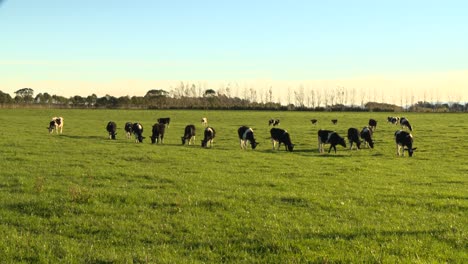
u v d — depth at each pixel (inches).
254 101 6948.8
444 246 468.4
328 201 693.9
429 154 1440.7
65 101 6633.9
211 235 507.8
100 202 653.3
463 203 691.4
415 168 1124.5
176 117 3678.6
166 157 1207.6
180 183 823.7
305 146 1660.9
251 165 1106.7
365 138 1644.9
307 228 537.0
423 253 442.0
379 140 1871.3
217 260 426.9
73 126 2495.1
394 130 2372.0
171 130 2361.0
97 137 1847.9
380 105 6259.8
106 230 522.0
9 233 497.4
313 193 756.6
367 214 619.2
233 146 1625.2
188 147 1528.1
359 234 512.4
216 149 1477.6
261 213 611.8
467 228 544.1
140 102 6545.3
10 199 657.0
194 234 510.0
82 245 465.4
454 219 594.9
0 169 951.6
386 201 710.5
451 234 510.9
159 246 465.1
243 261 422.3
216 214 602.5
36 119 3056.1
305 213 615.8
